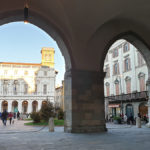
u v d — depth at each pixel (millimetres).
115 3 11633
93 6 11570
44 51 65188
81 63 12844
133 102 28969
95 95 12703
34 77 63062
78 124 11898
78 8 11570
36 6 11719
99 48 13539
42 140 8812
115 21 13500
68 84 12680
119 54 33906
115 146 7254
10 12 11281
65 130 12531
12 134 11508
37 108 61688
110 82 36219
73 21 12133
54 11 11828
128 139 9016
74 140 8758
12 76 62062
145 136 10117
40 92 62188
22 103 61688
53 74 64062
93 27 12719
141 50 15852
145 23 13883
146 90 27016
